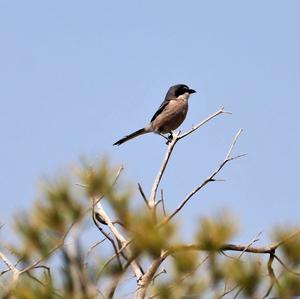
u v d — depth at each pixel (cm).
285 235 866
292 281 838
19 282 821
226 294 812
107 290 817
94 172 800
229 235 769
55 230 802
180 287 811
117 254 814
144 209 783
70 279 801
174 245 778
